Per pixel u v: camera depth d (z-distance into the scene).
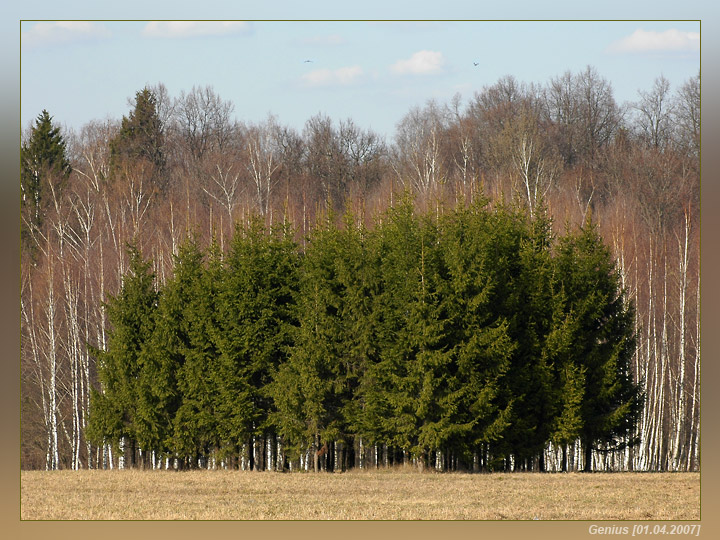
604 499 62.50
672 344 115.19
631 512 57.69
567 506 59.44
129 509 58.66
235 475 77.44
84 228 116.38
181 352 84.62
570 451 99.00
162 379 85.12
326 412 80.81
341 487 68.62
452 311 77.94
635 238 112.69
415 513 56.78
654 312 105.25
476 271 78.31
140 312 88.50
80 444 112.69
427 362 76.75
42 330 111.31
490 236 81.19
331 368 80.44
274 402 82.75
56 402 109.62
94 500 62.31
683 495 64.38
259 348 82.50
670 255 117.00
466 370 77.62
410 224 82.69
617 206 117.25
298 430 80.50
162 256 114.56
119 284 110.81
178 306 86.31
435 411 78.62
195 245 90.56
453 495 64.06
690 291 110.69
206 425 84.19
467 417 78.75
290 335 82.06
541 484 70.19
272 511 57.69
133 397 86.69
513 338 81.69
